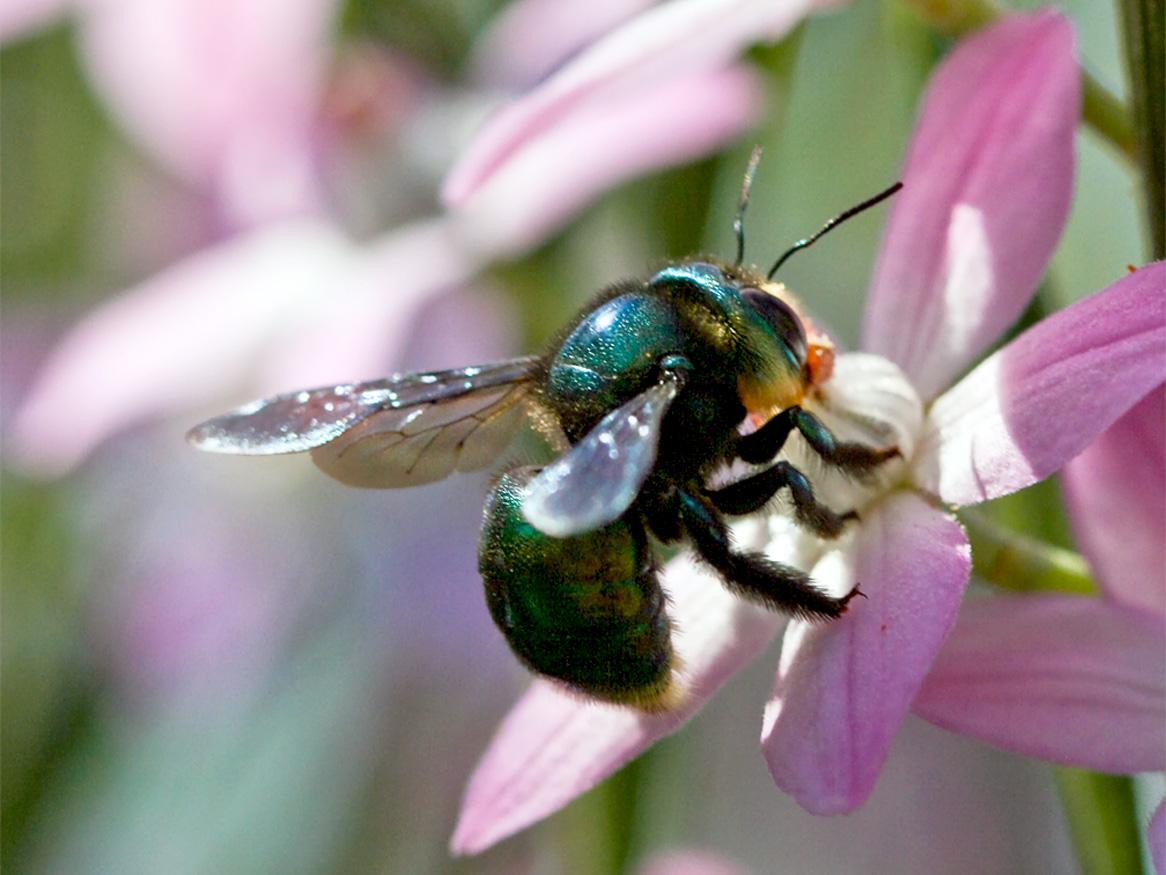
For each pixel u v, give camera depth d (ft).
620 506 0.42
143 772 0.63
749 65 0.55
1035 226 0.45
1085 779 0.48
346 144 0.61
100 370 0.60
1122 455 0.44
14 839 0.61
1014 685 0.44
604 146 0.55
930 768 0.72
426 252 0.60
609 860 0.52
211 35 0.61
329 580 0.65
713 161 0.55
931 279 0.46
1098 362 0.43
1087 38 0.61
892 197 0.47
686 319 0.45
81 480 0.64
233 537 0.66
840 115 0.60
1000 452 0.44
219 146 0.62
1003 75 0.46
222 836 0.63
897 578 0.43
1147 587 0.44
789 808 0.72
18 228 0.67
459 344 0.60
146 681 0.64
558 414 0.45
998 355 0.44
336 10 0.61
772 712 0.43
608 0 0.56
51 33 0.65
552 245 0.58
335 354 0.58
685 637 0.45
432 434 0.48
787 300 0.45
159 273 0.64
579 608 0.44
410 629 0.65
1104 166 0.59
